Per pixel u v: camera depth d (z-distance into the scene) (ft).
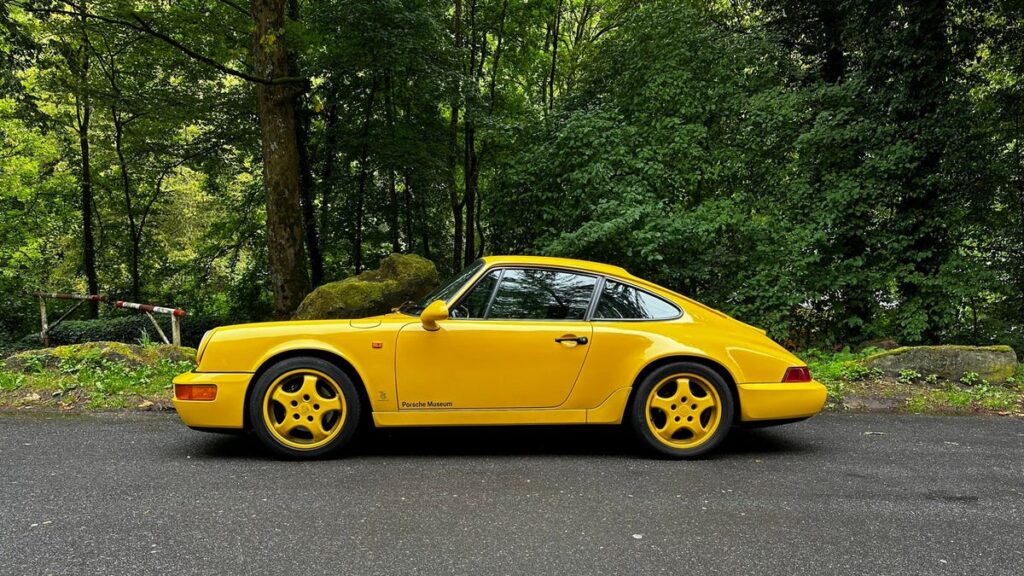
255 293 60.90
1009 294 35.60
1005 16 35.40
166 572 7.91
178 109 44.65
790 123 34.09
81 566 8.04
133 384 18.75
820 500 11.13
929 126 33.60
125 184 62.44
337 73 44.62
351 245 59.47
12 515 9.73
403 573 8.02
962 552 9.05
